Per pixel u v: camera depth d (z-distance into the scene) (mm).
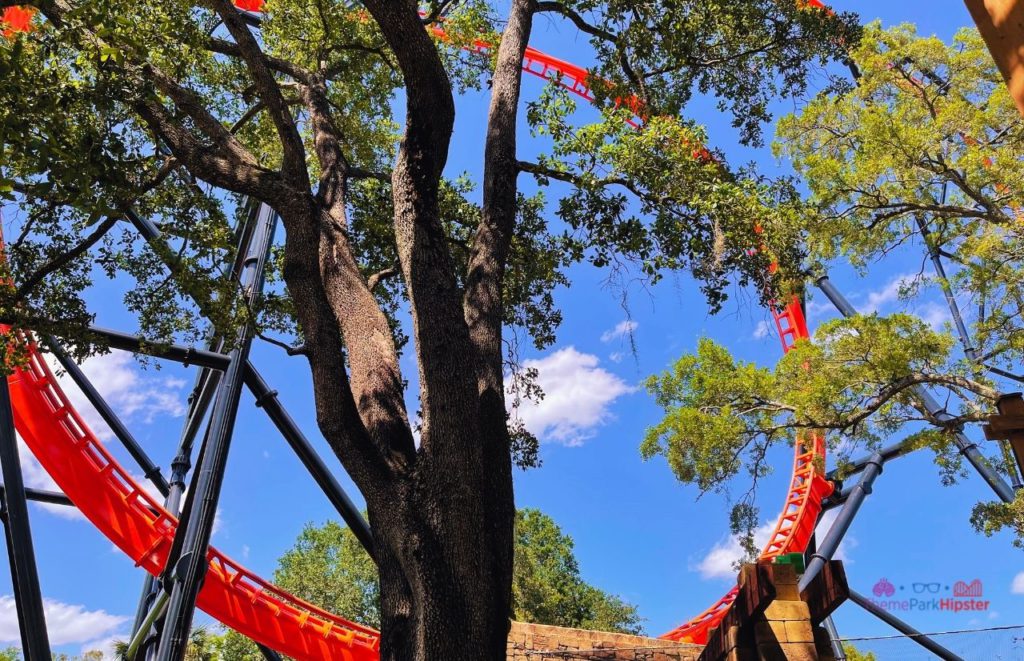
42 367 18703
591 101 11188
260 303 10812
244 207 13672
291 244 7102
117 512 18641
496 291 7500
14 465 15078
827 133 19656
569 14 10398
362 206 12852
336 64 12734
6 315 7953
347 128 14312
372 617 40156
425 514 5781
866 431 17422
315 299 6777
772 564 9578
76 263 9406
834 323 16891
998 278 17203
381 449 6258
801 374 17156
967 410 16875
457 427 6059
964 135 17625
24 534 14734
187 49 9062
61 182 7246
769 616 9367
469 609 5543
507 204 8086
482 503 5977
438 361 6246
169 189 9469
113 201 7793
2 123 6387
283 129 7594
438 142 6898
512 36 9102
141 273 9977
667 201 8664
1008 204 17641
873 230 18391
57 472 18250
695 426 16734
